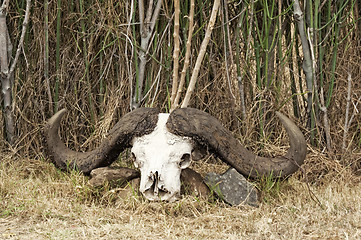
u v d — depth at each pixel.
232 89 5.86
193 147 4.71
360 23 5.89
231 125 5.91
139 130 4.69
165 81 5.94
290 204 4.66
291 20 5.77
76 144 6.05
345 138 5.75
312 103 5.67
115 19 5.76
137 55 5.79
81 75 6.05
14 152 5.90
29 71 6.05
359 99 5.83
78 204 4.56
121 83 5.88
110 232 4.00
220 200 4.70
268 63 5.76
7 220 4.24
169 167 4.55
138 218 4.30
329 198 4.79
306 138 5.79
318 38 5.71
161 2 5.68
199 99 5.91
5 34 5.85
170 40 5.88
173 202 4.54
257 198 4.68
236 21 5.82
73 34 6.00
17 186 5.01
